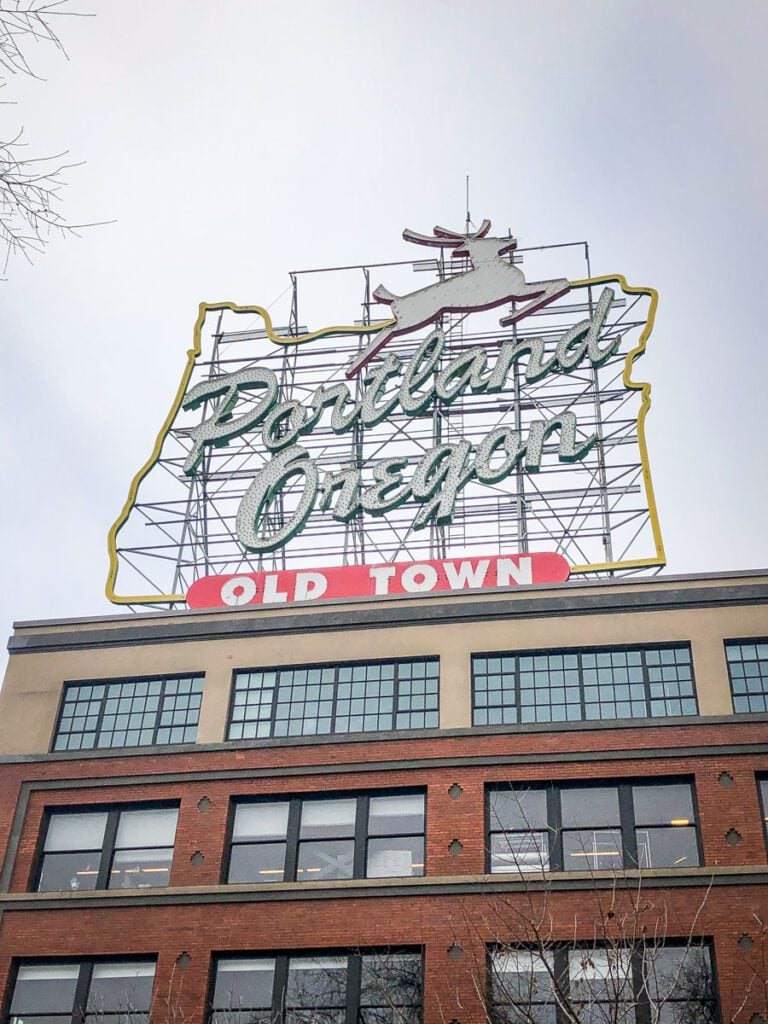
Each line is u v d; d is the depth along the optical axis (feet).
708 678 139.54
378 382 184.75
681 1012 120.37
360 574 155.43
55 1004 131.54
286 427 185.98
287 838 137.80
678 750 134.92
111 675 151.43
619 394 178.91
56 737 148.87
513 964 124.26
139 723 148.66
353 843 136.67
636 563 153.79
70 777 144.56
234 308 198.59
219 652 150.82
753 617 142.41
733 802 131.34
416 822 136.77
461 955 125.59
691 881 126.21
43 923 134.92
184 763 143.33
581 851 131.44
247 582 157.07
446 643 146.20
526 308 189.47
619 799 134.00
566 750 136.67
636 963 122.52
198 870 136.36
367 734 141.38
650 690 140.67
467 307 190.19
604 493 167.94
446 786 136.77
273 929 130.72
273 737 143.95
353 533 172.65
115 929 133.59
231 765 142.31
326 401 183.73
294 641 149.79
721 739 135.03
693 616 143.33
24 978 133.18
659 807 133.18
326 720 144.87
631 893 121.49
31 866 139.85
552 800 134.82
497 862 131.85
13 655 154.30
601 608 145.18
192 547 172.14
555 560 153.17
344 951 129.18
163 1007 128.16
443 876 130.21
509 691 142.82
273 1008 127.44
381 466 175.22
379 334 190.39
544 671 143.43
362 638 148.36
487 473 171.83
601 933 124.06
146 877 138.82
